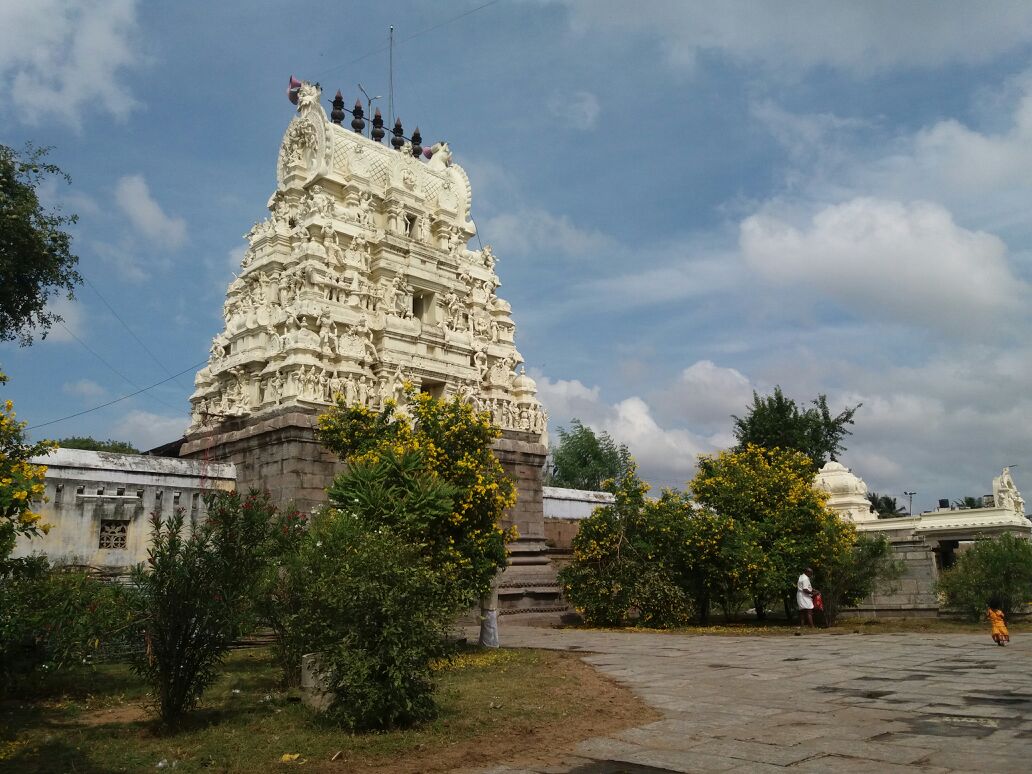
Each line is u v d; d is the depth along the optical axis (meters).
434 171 49.31
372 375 40.03
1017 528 38.25
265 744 11.66
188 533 32.66
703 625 32.31
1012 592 29.69
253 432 36.41
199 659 12.98
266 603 16.23
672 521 32.75
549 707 13.70
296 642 14.88
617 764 10.13
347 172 44.41
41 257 22.81
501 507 24.59
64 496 30.41
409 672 12.67
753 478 34.44
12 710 14.48
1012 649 20.53
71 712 14.48
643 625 32.00
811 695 14.46
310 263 39.25
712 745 10.84
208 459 39.72
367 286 41.88
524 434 44.22
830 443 56.44
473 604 22.52
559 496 49.03
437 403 26.56
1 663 14.66
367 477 21.03
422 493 21.17
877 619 33.88
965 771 9.05
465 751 10.99
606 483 34.28
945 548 40.53
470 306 47.56
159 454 50.44
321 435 29.86
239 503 14.66
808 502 33.09
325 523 18.59
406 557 14.50
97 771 10.42
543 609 37.69
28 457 16.67
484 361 46.84
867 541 32.75
